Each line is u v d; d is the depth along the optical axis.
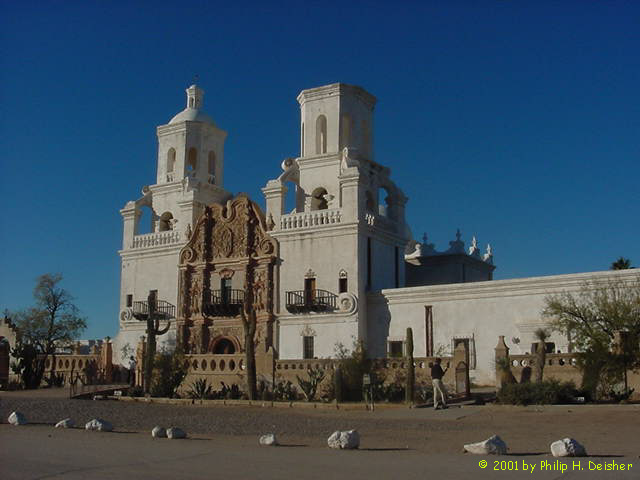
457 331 40.88
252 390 34.25
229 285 48.75
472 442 17.41
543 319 37.50
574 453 13.99
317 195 49.25
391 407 28.92
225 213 49.66
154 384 37.59
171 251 51.38
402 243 50.09
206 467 12.86
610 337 29.97
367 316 44.19
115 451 15.07
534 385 27.78
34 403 30.22
